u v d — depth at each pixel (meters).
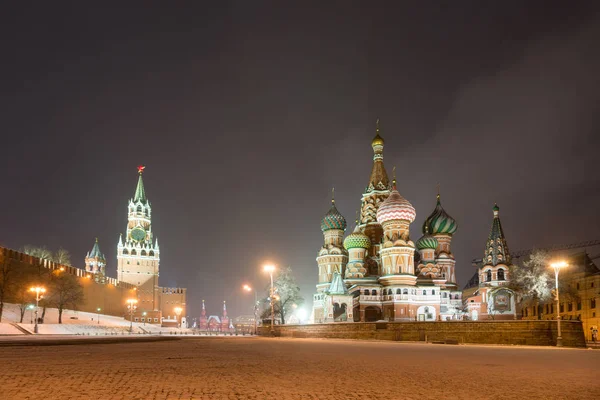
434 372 22.41
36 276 125.06
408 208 137.00
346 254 154.75
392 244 134.25
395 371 22.56
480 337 69.94
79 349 38.06
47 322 122.19
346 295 129.25
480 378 20.36
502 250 133.38
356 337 77.31
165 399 14.41
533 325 66.94
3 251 112.69
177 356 30.39
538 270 120.19
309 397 15.13
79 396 14.74
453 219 154.12
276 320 139.88
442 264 150.62
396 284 129.88
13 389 15.93
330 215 158.88
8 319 109.19
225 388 16.59
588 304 117.00
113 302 176.88
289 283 146.50
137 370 21.61
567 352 42.66
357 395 15.60
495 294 129.00
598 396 16.03
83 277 152.75
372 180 157.12
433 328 72.94
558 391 17.02
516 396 15.81
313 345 48.50
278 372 21.42
